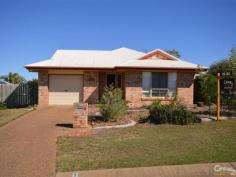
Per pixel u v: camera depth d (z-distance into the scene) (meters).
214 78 16.67
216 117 14.73
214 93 16.25
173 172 6.91
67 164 7.43
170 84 21.39
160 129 11.85
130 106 20.77
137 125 12.99
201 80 21.44
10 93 24.67
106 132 11.45
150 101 21.00
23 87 24.83
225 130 11.42
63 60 24.00
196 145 9.11
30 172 6.96
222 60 24.03
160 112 13.55
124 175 6.76
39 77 22.52
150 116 13.98
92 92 22.77
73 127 12.59
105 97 14.52
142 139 10.05
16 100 24.72
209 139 9.93
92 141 9.88
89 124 13.46
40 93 22.52
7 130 12.06
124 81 21.53
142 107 20.16
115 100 14.44
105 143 9.57
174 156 7.92
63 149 8.90
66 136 10.77
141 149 8.73
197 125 12.69
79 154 8.32
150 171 6.95
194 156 7.89
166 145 9.16
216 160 7.55
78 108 12.64
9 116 16.41
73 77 23.03
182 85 21.42
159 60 22.64
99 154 8.28
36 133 11.41
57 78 22.92
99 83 23.34
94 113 16.92
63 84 22.94
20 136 10.86
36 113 17.64
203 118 14.56
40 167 7.30
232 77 14.26
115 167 7.16
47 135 11.02
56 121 14.49
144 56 22.75
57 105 22.52
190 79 21.52
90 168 7.12
